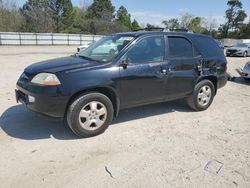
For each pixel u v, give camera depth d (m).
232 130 4.62
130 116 5.16
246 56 23.00
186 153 3.70
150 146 3.88
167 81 4.77
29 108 3.93
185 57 5.04
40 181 2.98
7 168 3.21
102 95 4.09
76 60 4.39
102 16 65.19
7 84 7.70
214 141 4.13
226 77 5.93
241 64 16.22
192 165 3.38
